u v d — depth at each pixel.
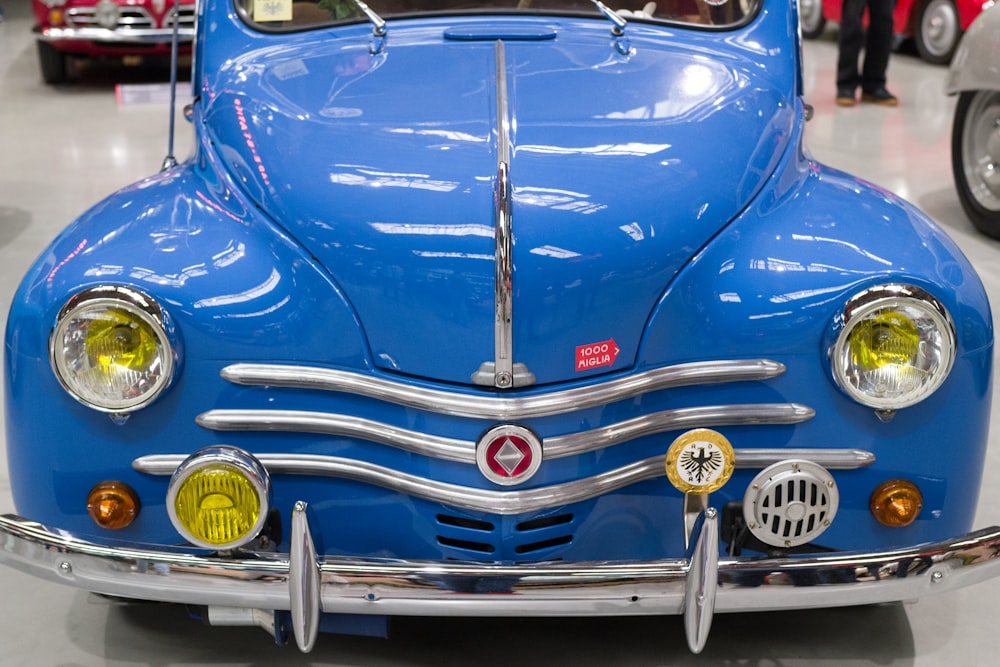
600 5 2.62
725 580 1.79
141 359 1.88
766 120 2.28
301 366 1.93
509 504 1.88
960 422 1.99
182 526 1.77
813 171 2.36
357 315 1.94
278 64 2.42
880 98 7.49
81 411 1.94
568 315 1.89
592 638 2.24
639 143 2.09
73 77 8.90
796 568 1.79
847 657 2.19
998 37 4.44
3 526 1.86
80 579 1.83
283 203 2.01
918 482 2.00
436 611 1.77
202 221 2.07
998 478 2.90
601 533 1.99
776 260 2.01
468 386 1.90
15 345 1.96
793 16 2.69
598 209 1.94
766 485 1.82
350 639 2.23
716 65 2.42
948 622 2.31
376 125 2.12
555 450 1.89
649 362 1.97
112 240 2.02
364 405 1.95
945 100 7.64
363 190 1.98
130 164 6.07
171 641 2.23
